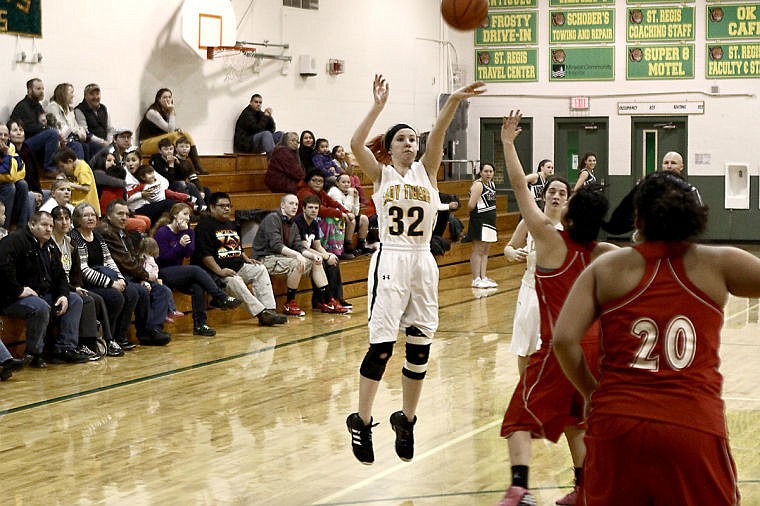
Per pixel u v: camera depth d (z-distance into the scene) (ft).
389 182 17.19
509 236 59.36
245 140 49.88
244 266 37.17
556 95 69.67
